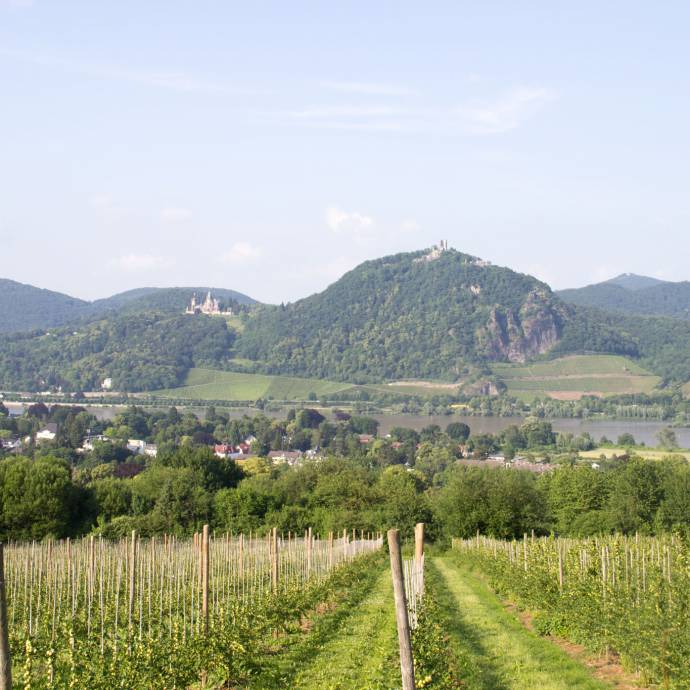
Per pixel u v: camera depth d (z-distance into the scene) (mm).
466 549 57938
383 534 72812
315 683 18000
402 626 11445
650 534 61000
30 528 62250
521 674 18781
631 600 21266
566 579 27797
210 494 72312
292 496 83875
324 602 31797
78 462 150875
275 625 24641
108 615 23344
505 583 35969
